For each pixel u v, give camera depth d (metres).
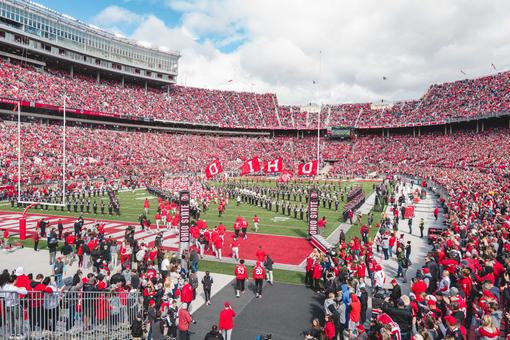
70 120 70.38
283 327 12.09
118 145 68.06
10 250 21.03
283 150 92.81
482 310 9.45
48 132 59.66
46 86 65.56
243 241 24.06
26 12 66.31
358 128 94.00
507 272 10.76
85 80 80.31
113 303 10.67
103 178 54.53
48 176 47.44
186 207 19.55
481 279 11.23
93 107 70.38
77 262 19.06
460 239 17.00
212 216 33.09
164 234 25.78
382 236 20.61
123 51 86.62
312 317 12.86
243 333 11.66
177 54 98.81
